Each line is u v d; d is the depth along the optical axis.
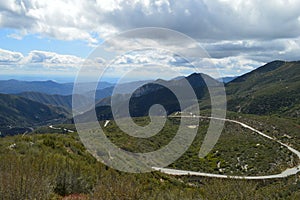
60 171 14.71
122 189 12.23
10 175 11.33
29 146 20.84
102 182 12.99
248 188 14.63
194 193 15.13
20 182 11.03
